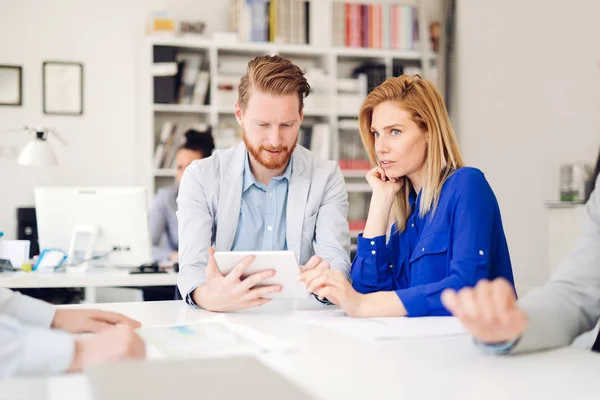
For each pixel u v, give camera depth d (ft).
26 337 3.24
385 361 3.75
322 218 7.30
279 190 7.32
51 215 11.37
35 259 11.84
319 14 18.40
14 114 17.46
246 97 6.86
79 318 4.61
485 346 3.82
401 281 6.61
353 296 5.37
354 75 19.31
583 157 14.58
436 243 6.05
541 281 15.83
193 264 6.52
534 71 16.05
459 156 6.33
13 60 17.46
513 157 16.84
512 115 16.81
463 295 3.61
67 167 17.79
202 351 3.95
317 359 3.80
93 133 17.94
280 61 6.83
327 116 18.80
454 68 19.19
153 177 17.44
